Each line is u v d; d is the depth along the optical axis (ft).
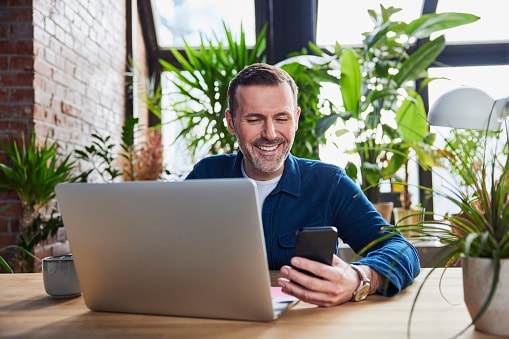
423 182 13.43
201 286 3.20
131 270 3.35
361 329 2.97
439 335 2.83
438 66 14.57
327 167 5.71
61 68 10.86
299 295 3.46
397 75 11.26
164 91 16.05
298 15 13.94
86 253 3.45
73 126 11.51
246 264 3.05
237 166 5.82
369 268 3.78
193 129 13.38
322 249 3.44
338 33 14.80
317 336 2.85
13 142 9.62
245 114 5.18
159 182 3.14
